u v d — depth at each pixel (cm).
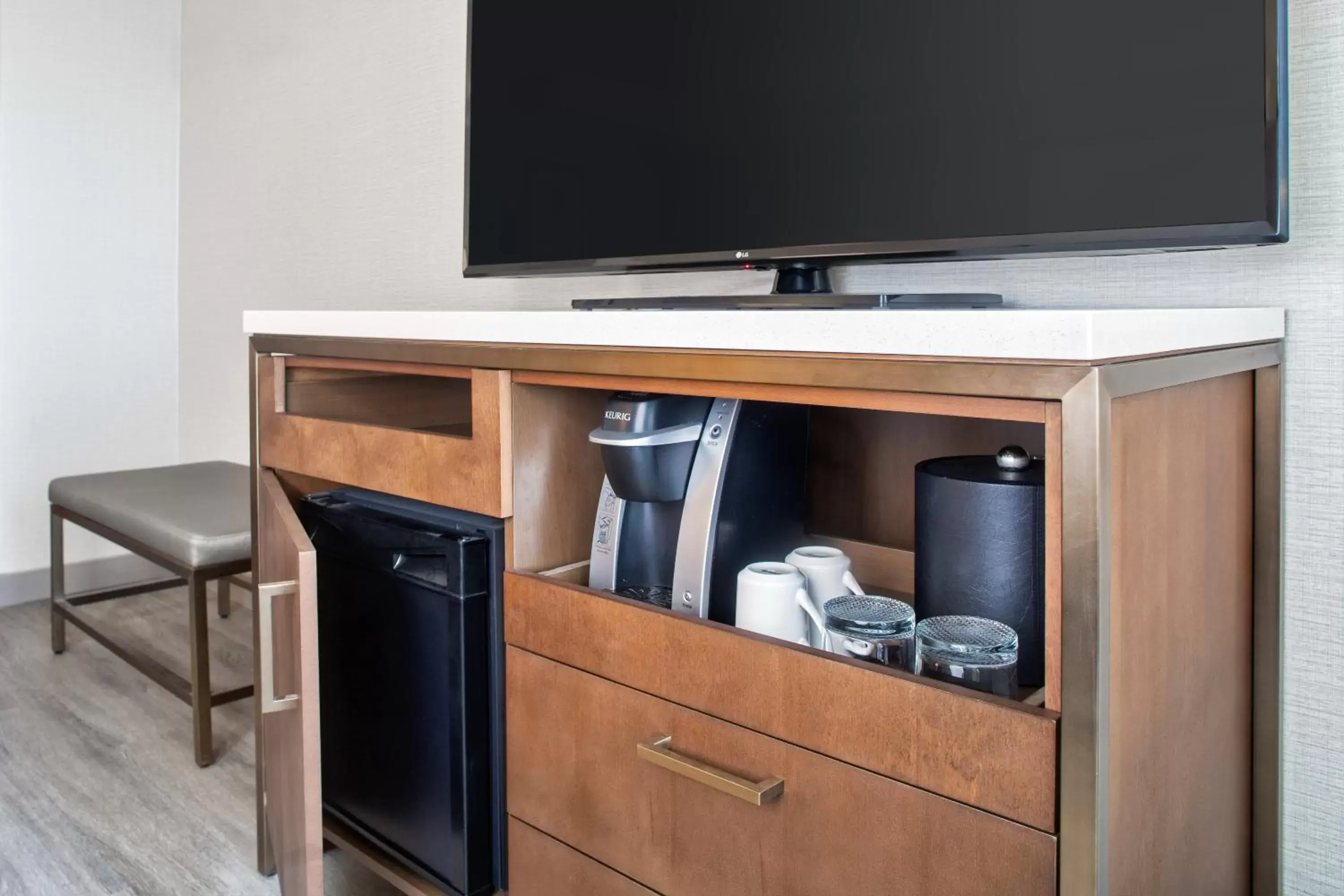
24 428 284
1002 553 85
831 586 99
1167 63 82
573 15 130
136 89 293
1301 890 100
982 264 118
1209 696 88
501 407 104
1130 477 70
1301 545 98
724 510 102
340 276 228
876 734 76
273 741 135
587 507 115
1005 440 113
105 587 302
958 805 72
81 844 159
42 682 230
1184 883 84
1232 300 100
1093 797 65
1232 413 91
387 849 126
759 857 85
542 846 105
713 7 113
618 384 94
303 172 238
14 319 279
